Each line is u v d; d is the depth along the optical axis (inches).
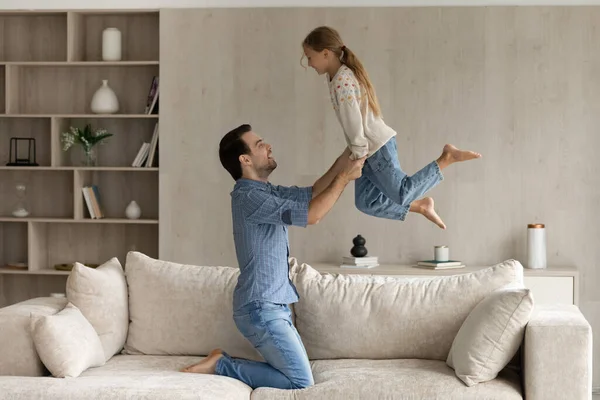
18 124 246.7
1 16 245.1
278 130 230.7
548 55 224.8
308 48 149.3
